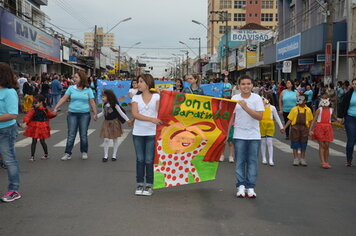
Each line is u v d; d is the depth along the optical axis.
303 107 8.66
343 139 13.62
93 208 5.37
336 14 25.28
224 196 6.06
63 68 46.34
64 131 13.88
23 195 6.00
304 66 29.88
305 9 32.53
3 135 5.51
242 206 5.55
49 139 12.02
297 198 6.05
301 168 8.44
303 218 5.09
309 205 5.68
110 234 4.42
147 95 6.01
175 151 6.11
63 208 5.36
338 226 4.81
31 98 19.91
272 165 8.66
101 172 7.64
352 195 6.30
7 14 22.44
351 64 22.38
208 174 6.29
